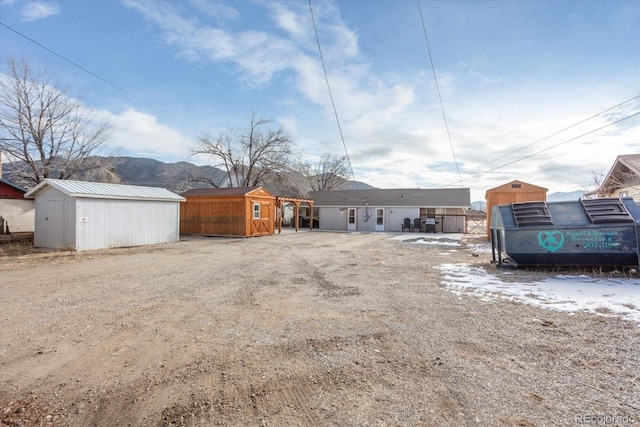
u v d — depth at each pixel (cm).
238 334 354
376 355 297
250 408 217
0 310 448
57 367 279
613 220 641
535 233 688
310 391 237
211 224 1891
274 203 2067
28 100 1903
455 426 193
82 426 200
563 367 269
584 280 601
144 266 830
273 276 697
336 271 755
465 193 2614
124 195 1313
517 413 205
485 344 320
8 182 1617
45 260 932
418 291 551
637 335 336
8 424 202
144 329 372
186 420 204
